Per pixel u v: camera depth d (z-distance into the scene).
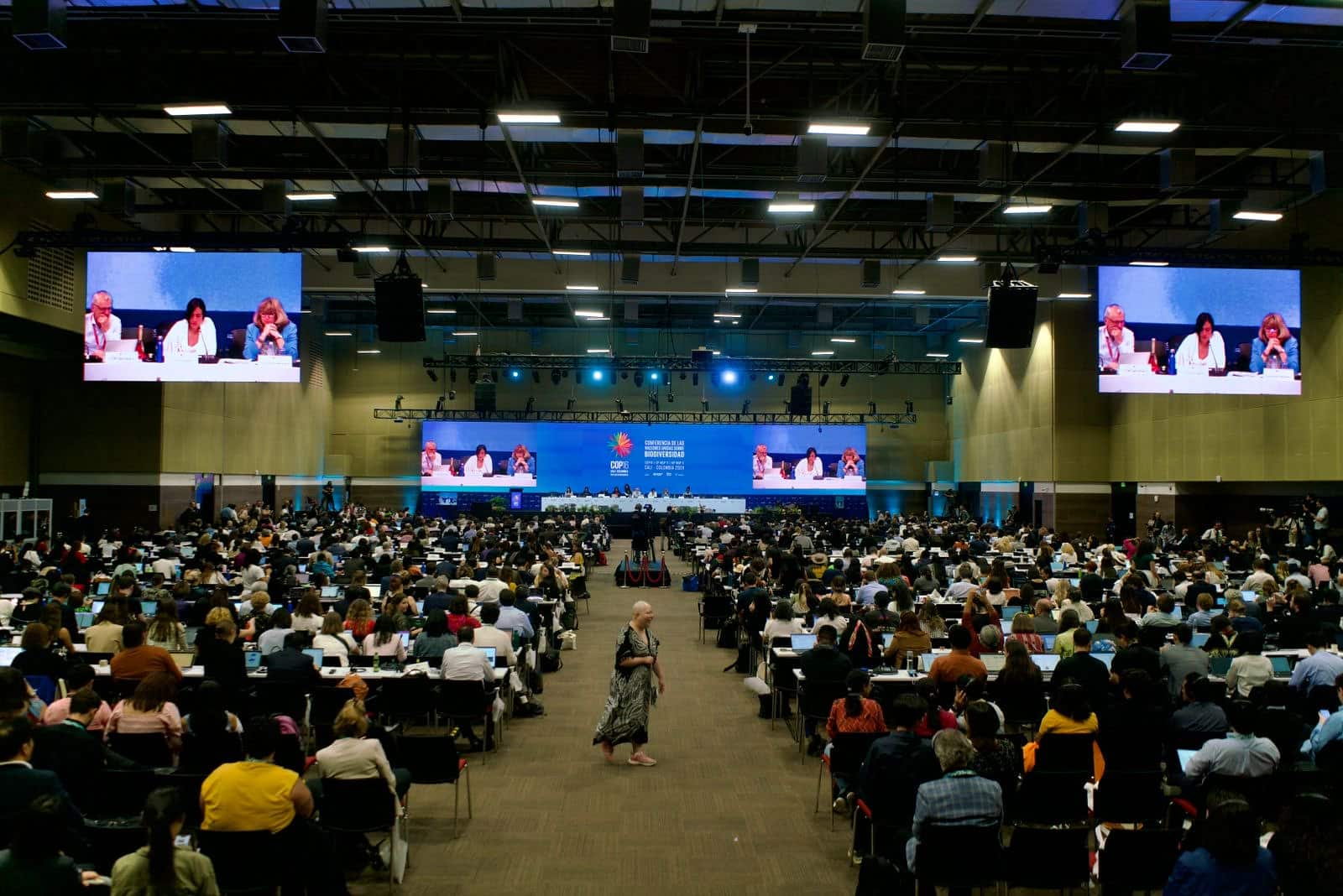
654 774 8.95
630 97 15.79
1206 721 6.79
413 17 13.17
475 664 9.08
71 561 16.64
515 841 7.11
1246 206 20.30
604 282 30.48
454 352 43.81
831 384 44.97
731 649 16.27
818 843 7.12
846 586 12.64
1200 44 14.15
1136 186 18.97
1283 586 14.72
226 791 4.81
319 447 40.69
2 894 3.60
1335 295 21.28
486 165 18.78
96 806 5.59
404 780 6.49
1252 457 24.39
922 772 5.75
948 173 19.25
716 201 23.53
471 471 42.50
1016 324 17.89
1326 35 13.78
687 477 43.09
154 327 17.53
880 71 15.20
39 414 25.70
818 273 30.77
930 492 44.22
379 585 15.19
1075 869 5.05
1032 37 14.09
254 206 23.61
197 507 27.81
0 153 16.56
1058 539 24.67
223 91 15.70
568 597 17.31
